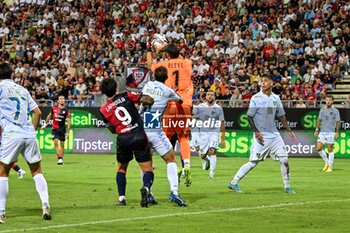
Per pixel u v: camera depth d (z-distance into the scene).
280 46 34.81
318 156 29.73
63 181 19.20
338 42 35.03
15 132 11.55
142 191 13.23
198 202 14.13
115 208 13.20
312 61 33.88
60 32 41.62
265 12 38.00
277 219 11.88
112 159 28.83
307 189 17.02
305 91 31.28
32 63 39.81
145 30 39.25
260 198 14.90
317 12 36.44
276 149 15.94
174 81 15.08
